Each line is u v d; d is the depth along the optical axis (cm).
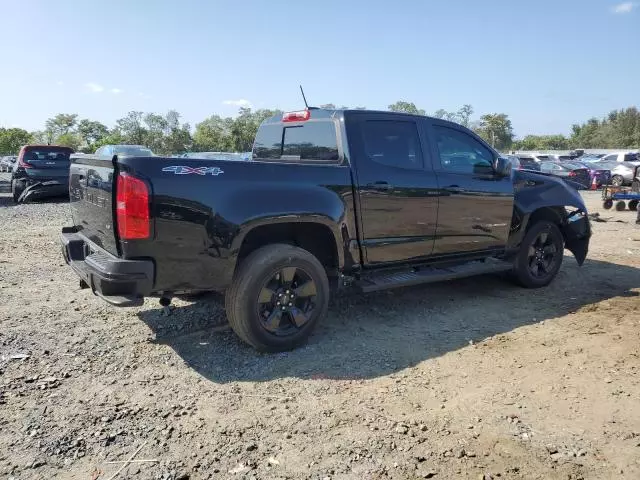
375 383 371
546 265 642
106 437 297
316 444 293
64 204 1514
